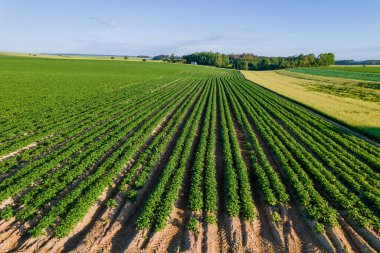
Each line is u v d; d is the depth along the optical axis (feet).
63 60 553.23
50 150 73.82
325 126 101.60
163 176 56.80
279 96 176.24
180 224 44.93
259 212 48.93
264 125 97.55
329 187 55.01
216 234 43.14
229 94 177.37
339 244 41.06
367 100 161.68
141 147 75.97
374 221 46.39
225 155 68.59
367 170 64.95
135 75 298.35
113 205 48.44
